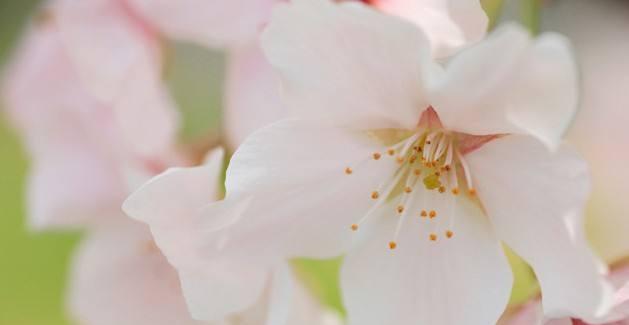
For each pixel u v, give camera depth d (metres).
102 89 0.18
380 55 0.15
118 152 0.18
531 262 0.16
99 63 0.18
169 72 0.18
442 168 0.16
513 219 0.16
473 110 0.15
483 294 0.16
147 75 0.18
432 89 0.15
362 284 0.16
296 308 0.17
